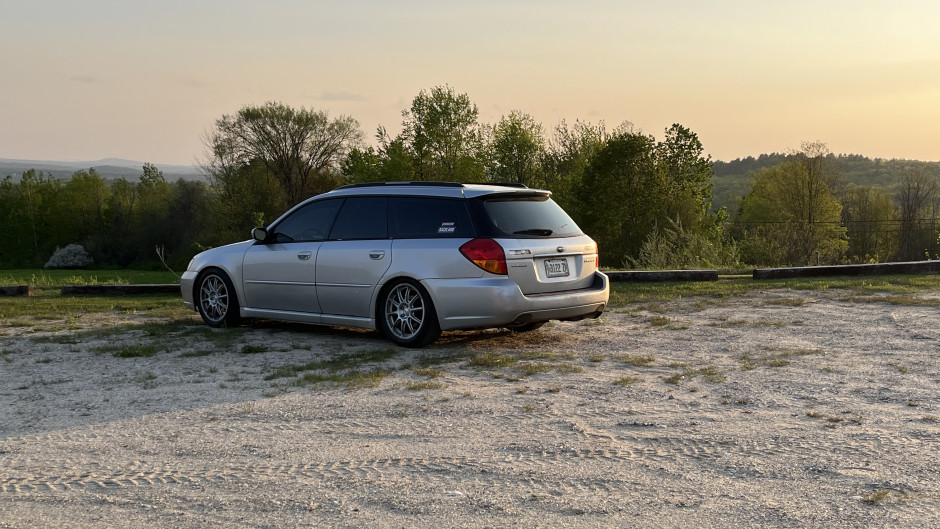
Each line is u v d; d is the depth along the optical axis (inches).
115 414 209.2
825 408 198.7
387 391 228.1
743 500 138.1
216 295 371.2
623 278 541.6
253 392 231.3
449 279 293.6
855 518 128.7
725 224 2206.0
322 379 245.1
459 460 163.8
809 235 1316.4
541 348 296.0
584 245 318.0
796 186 2689.5
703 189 1977.1
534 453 167.5
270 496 145.4
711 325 339.6
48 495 149.2
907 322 329.7
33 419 205.8
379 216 320.8
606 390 223.3
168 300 506.9
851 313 360.5
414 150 2235.5
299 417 201.9
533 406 206.4
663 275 541.3
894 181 4815.5
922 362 251.4
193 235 2910.9
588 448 169.9
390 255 309.1
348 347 307.7
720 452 165.3
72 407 217.6
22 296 561.0
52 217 3467.0
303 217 347.3
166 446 179.5
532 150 2317.9
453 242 296.2
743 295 439.2
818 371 241.8
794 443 170.1
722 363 258.2
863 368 244.5
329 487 149.5
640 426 186.4
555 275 305.6
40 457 173.3
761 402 206.4
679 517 131.0
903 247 3139.8
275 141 2466.8
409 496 143.6
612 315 380.5
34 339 333.4
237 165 2492.6
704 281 533.6
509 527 128.3
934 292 425.7
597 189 1955.0
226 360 283.1
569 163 2375.7
